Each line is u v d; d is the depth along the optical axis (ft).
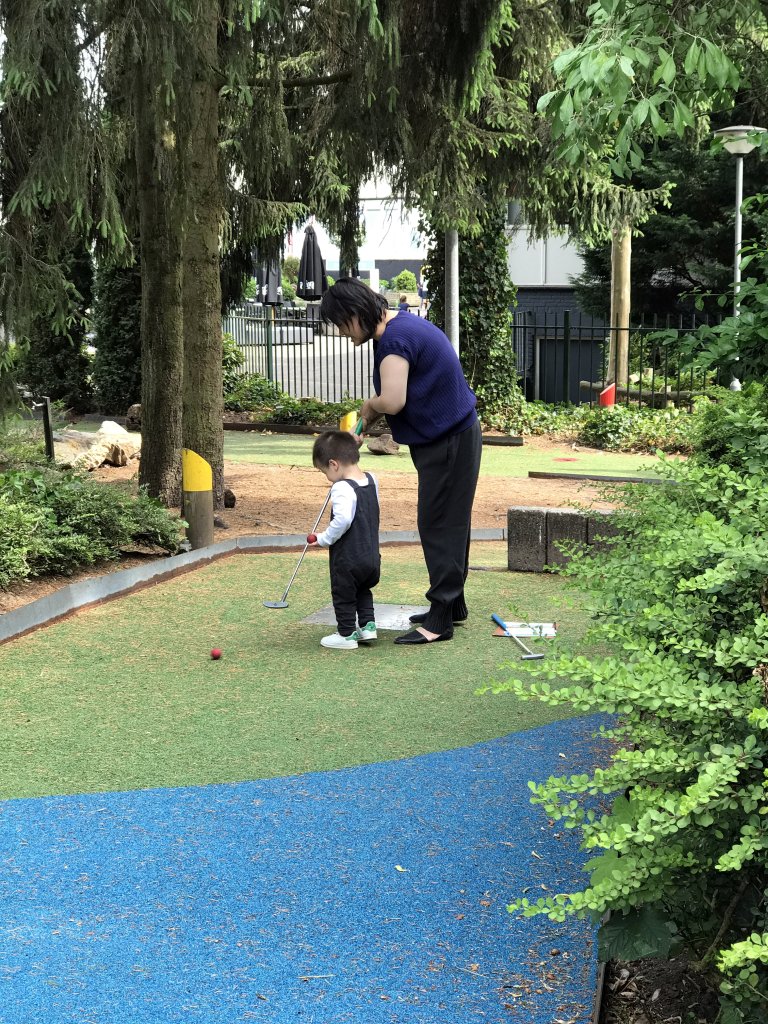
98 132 25.71
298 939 9.96
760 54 17.93
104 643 19.19
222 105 32.68
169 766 13.88
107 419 60.18
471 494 19.34
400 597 22.94
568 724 15.37
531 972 9.43
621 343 65.62
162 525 25.48
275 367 85.10
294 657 18.49
